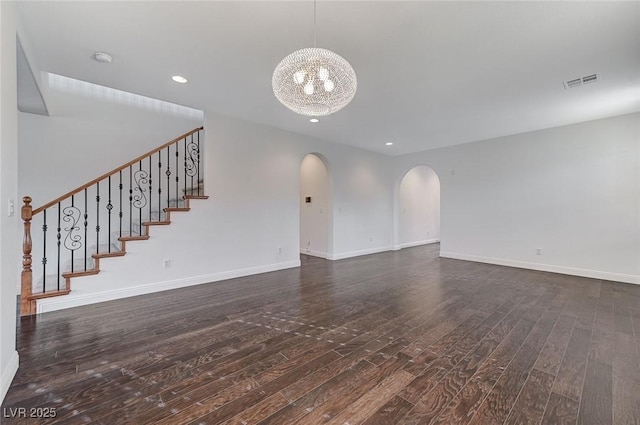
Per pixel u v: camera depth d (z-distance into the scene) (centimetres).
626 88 322
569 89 325
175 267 379
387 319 276
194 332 247
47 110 346
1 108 157
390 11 199
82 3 190
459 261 571
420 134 518
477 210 568
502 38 230
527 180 502
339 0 188
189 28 218
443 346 222
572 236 458
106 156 408
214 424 141
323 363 198
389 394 165
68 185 379
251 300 333
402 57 259
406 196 804
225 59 264
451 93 337
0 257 157
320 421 144
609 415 148
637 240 405
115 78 302
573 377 182
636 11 197
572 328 256
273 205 482
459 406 155
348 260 587
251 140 450
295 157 512
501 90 328
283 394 165
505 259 530
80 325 260
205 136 402
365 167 655
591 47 242
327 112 235
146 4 192
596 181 436
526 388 171
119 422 142
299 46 243
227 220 427
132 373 185
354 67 276
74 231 383
